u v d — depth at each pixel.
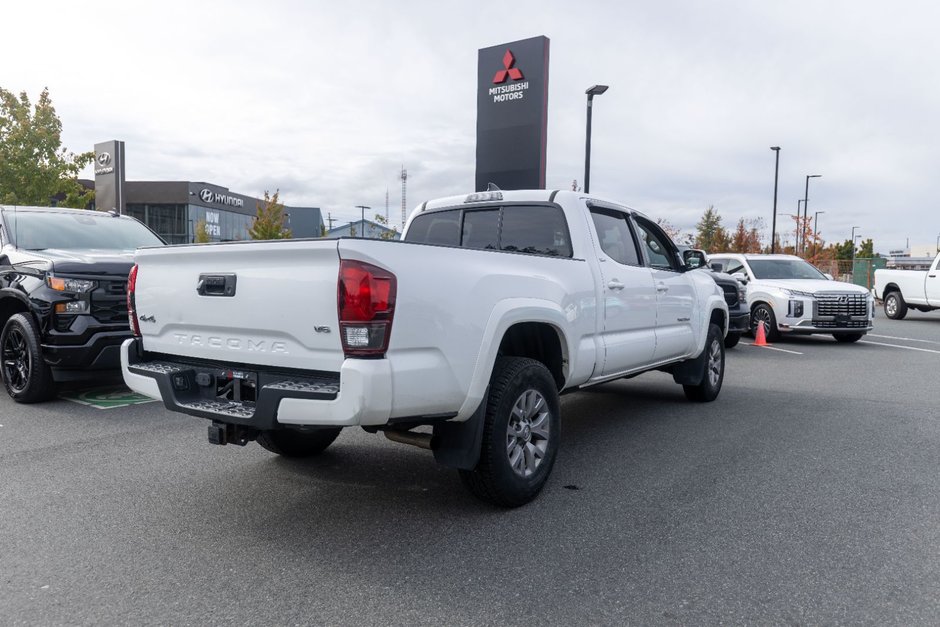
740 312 11.75
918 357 11.22
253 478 4.61
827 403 7.29
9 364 6.94
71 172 21.47
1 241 7.46
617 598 2.95
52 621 2.74
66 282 6.41
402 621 2.76
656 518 3.90
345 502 4.17
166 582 3.09
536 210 5.31
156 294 4.04
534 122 18.47
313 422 3.23
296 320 3.35
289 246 3.30
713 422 6.39
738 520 3.87
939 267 17.94
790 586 3.06
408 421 3.51
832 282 13.54
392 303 3.20
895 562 3.31
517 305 3.97
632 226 5.94
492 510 4.04
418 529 3.74
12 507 4.02
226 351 3.70
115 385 7.90
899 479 4.62
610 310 5.17
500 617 2.79
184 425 5.99
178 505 4.08
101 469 4.76
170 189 53.00
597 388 8.29
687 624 2.74
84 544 3.50
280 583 3.08
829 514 3.96
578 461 5.08
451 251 3.65
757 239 44.09
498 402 3.85
